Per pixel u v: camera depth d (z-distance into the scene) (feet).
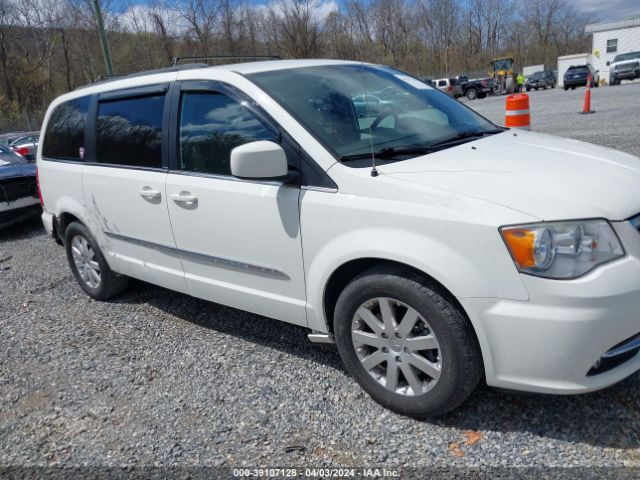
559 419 8.81
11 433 10.05
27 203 25.86
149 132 12.56
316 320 10.12
